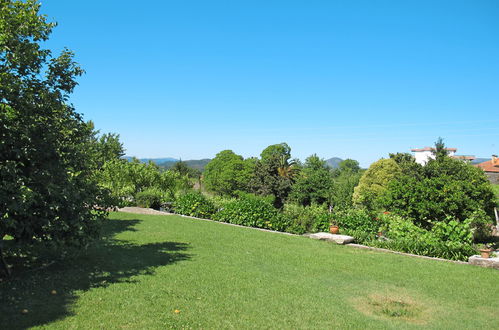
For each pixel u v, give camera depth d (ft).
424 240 35.40
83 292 18.31
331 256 31.12
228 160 159.43
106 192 24.77
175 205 60.18
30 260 24.22
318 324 16.12
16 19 20.31
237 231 42.39
